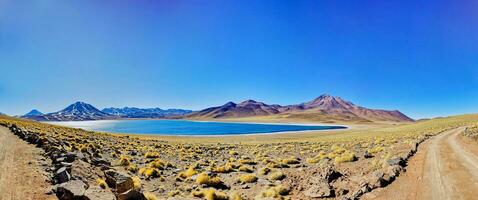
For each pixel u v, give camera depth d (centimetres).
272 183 2255
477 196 1444
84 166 1992
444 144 3819
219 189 2141
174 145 5894
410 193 1569
